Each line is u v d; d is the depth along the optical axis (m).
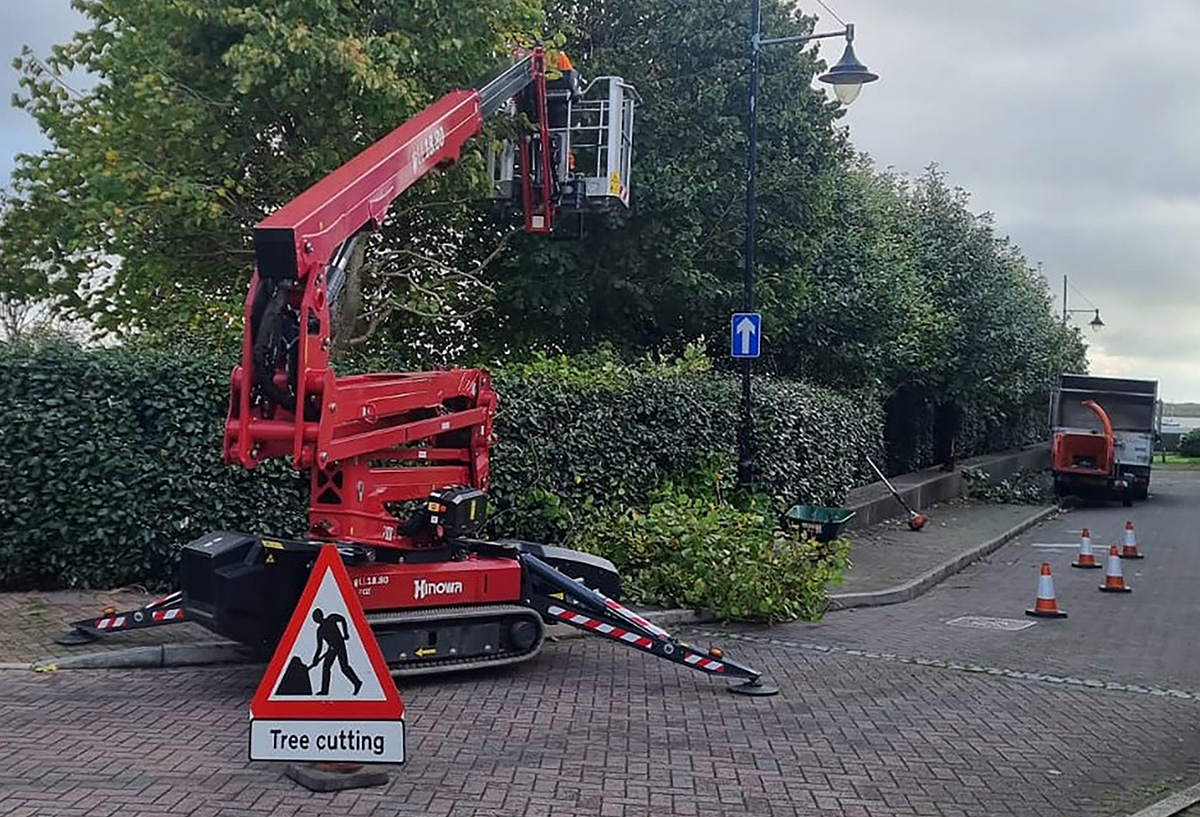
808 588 12.59
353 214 8.19
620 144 14.27
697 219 19.52
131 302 15.04
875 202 30.17
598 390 14.70
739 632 11.80
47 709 7.69
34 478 10.86
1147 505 32.56
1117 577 15.90
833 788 6.70
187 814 5.81
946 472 31.06
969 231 31.45
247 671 8.94
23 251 14.12
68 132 13.70
